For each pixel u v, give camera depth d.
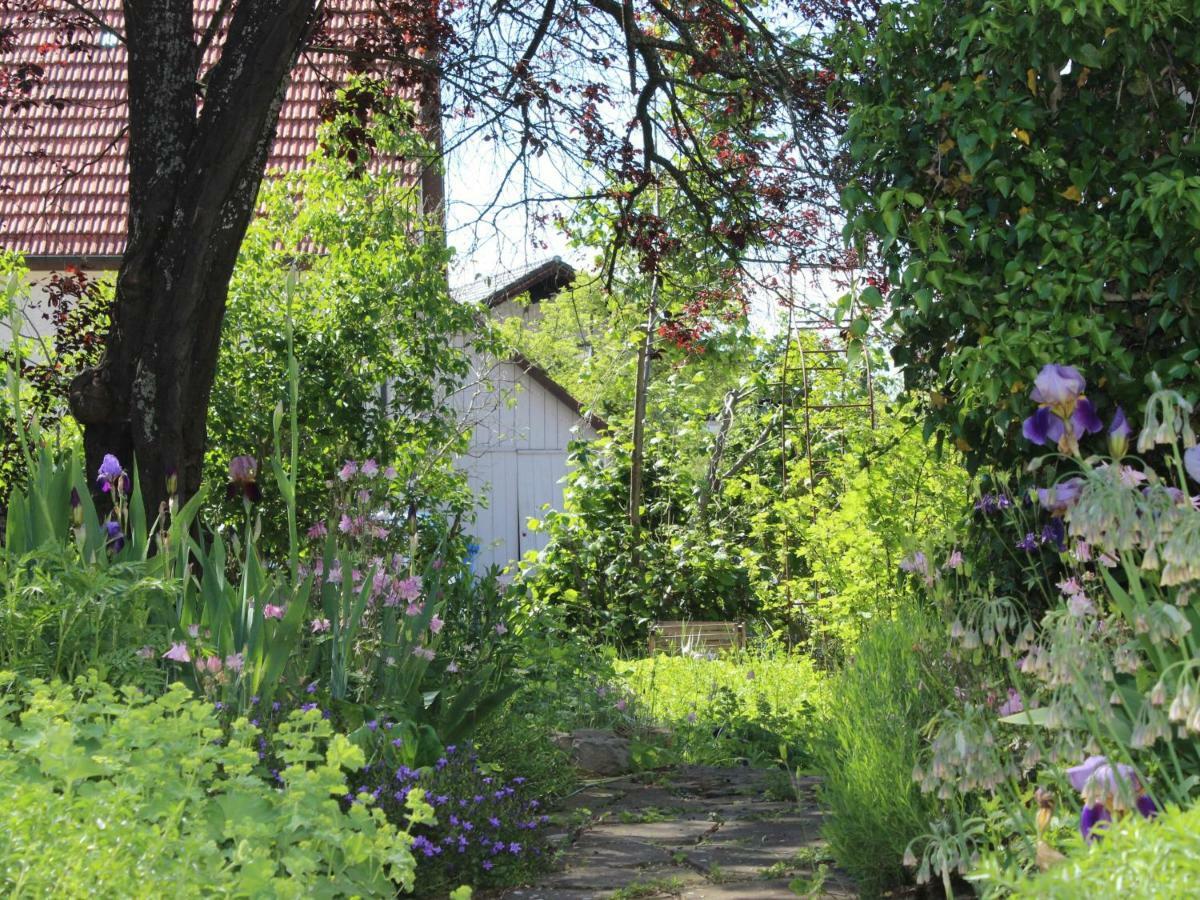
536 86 10.07
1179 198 4.39
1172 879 1.90
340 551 6.25
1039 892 2.01
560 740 7.59
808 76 9.25
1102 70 5.06
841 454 14.30
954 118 4.96
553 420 20.78
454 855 4.77
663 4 9.91
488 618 7.36
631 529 15.63
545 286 22.56
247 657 5.44
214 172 7.28
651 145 10.25
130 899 2.30
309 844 2.65
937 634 4.74
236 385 11.45
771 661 12.58
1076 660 2.83
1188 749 3.01
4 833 2.31
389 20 10.38
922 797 4.17
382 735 5.25
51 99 10.40
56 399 10.60
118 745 2.65
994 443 5.25
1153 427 2.95
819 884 4.41
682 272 11.48
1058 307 4.69
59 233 16.31
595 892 4.73
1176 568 2.65
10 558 5.23
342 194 12.27
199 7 16.64
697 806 6.48
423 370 12.29
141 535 5.91
